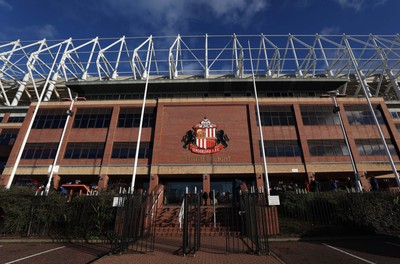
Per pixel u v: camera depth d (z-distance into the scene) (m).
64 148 29.17
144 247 10.09
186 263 7.88
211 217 15.23
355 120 30.48
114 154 28.70
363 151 28.78
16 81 42.38
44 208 13.09
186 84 34.31
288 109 30.81
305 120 30.08
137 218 11.09
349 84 42.19
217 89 35.09
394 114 33.66
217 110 30.11
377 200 13.69
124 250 9.30
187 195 9.52
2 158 34.81
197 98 30.78
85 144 29.55
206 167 27.06
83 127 30.47
